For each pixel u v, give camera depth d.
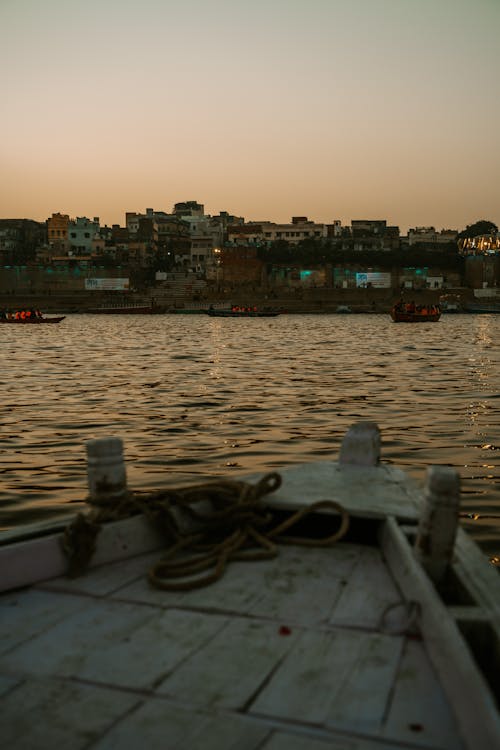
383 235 148.25
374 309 130.25
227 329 78.12
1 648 3.37
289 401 20.11
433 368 31.25
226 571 4.32
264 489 4.91
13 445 13.66
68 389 23.48
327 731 2.67
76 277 129.00
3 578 4.02
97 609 3.81
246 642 3.41
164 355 40.31
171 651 3.33
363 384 24.62
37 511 9.07
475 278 139.25
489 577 3.73
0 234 137.25
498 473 11.07
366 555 4.59
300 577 4.22
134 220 145.25
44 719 2.78
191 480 10.77
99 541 4.36
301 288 134.12
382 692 2.94
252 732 2.67
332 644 3.37
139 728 2.71
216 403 19.75
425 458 12.28
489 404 19.33
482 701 2.45
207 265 136.00
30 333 70.12
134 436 14.59
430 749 2.56
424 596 3.40
